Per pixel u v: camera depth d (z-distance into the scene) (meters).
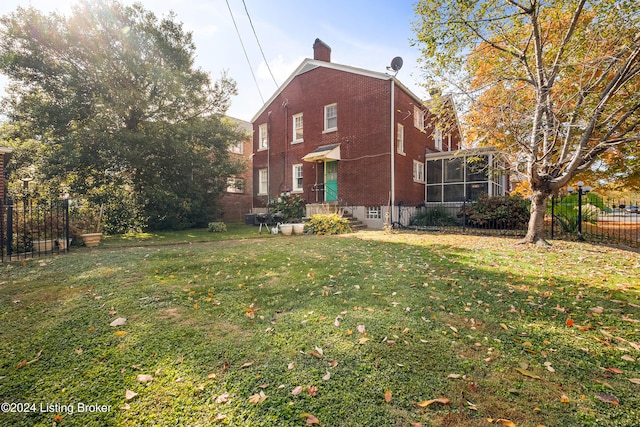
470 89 8.24
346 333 2.82
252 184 19.95
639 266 5.30
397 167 13.22
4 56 10.06
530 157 7.73
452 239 9.23
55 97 11.17
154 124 12.57
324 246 7.95
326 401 1.90
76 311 3.40
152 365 2.33
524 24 8.05
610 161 10.29
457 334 2.79
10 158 12.71
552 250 6.99
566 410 1.81
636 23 6.39
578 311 3.32
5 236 7.48
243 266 5.60
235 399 1.94
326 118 15.09
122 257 6.52
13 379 2.16
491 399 1.91
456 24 7.23
